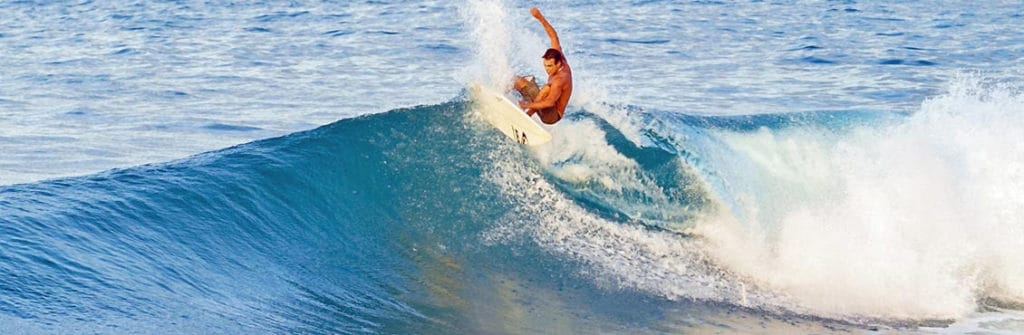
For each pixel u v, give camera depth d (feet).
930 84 277.44
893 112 150.71
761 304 108.88
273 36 370.12
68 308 79.77
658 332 98.22
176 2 501.15
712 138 140.36
